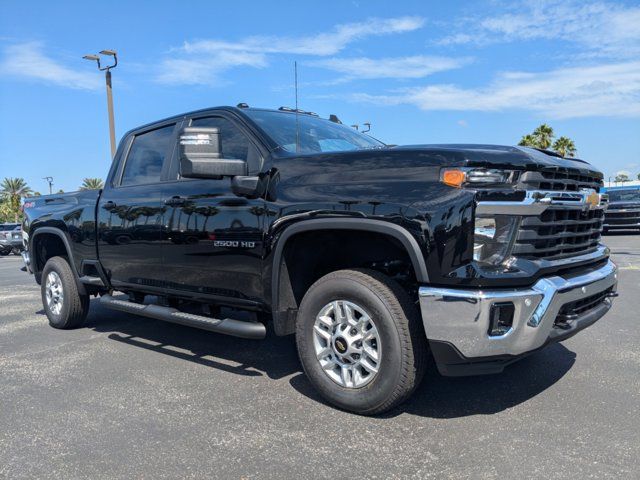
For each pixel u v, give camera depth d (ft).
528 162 9.59
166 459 8.96
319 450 9.15
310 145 13.06
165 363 14.42
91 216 16.83
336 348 10.66
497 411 10.58
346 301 10.47
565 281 9.94
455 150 9.57
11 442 9.71
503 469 8.33
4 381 13.14
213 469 8.61
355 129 16.29
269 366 13.99
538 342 9.50
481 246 9.23
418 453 8.94
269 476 8.34
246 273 12.08
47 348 16.31
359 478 8.21
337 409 10.91
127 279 15.87
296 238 11.33
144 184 15.34
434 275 9.28
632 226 61.98
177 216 13.61
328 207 10.39
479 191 9.16
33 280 37.63
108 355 15.31
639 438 9.27
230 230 12.23
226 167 11.41
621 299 21.94
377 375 10.09
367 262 11.55
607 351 14.46
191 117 14.52
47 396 12.02
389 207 9.67
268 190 11.60
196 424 10.34
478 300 8.97
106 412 11.02
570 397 11.21
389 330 9.85
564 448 8.96
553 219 10.05
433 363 13.91
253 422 10.37
